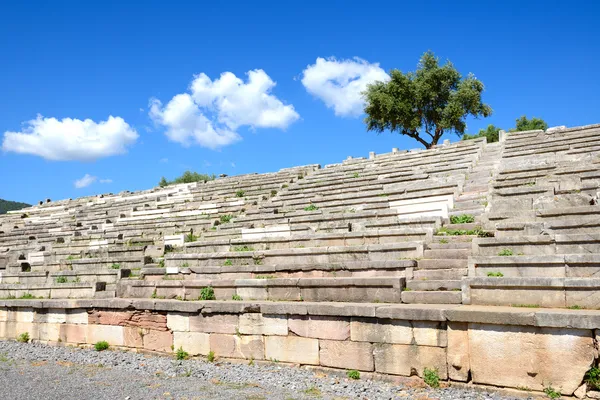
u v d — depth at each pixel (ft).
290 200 77.66
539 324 27.84
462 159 75.97
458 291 36.42
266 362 39.01
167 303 44.98
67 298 56.49
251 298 45.29
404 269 41.65
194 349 43.29
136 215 95.66
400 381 32.53
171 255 59.52
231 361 40.91
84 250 73.41
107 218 99.45
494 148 78.59
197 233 73.56
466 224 49.47
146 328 46.55
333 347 35.86
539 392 27.86
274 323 39.01
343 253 48.78
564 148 67.36
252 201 83.76
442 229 50.75
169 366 40.52
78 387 35.09
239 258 54.70
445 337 31.45
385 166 84.99
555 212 45.52
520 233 43.34
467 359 30.42
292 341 37.99
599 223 39.81
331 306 35.81
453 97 132.67
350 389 31.58
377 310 33.73
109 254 70.49
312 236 55.62
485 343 29.78
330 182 81.56
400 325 33.12
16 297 61.62
